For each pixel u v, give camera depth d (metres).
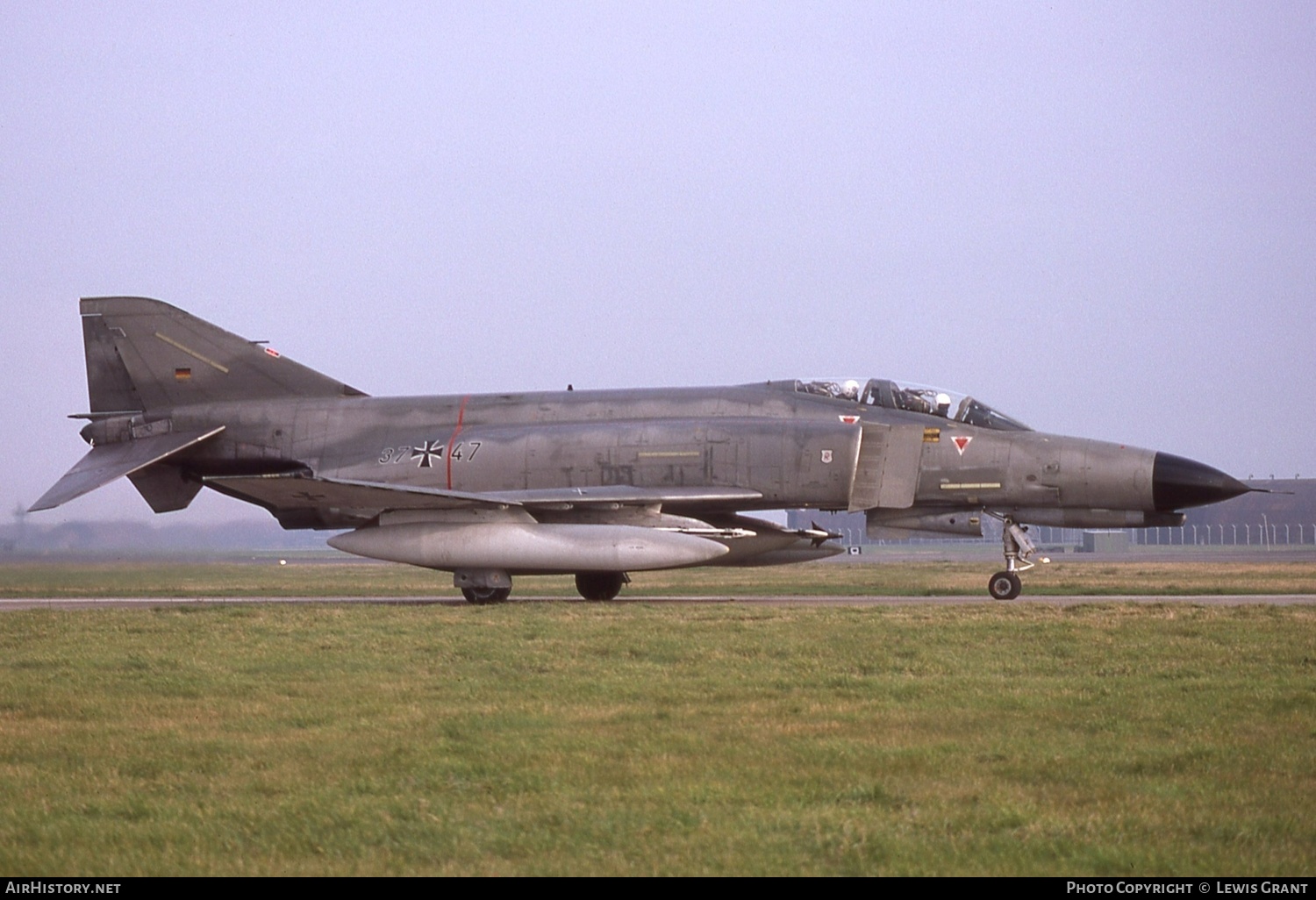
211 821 15.39
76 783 17.44
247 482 47.81
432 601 54.12
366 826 15.09
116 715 22.64
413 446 54.09
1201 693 23.64
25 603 56.28
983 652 29.77
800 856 13.81
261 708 23.05
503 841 14.39
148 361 58.75
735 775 17.38
